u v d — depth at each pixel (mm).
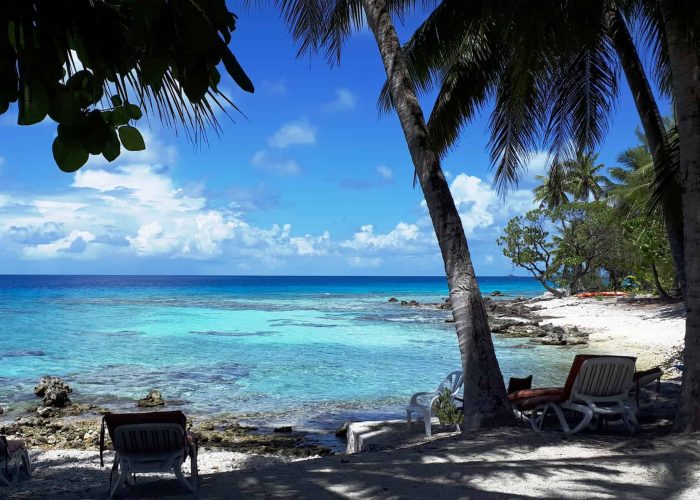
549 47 8078
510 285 167625
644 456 5672
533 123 12164
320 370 19062
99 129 1821
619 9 11117
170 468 5852
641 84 10797
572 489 4824
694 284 6465
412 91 8742
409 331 32312
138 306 55750
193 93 1693
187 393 15406
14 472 8070
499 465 5555
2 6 1644
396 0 11023
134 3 1651
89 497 5859
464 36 10461
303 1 10211
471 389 7672
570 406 7199
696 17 6223
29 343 26125
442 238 8211
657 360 19781
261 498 5008
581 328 32125
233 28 1802
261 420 12570
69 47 1809
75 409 13469
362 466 5797
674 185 9258
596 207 47656
